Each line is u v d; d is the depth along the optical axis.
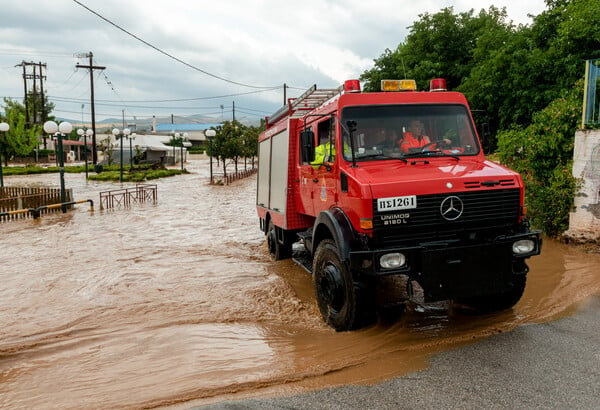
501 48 17.17
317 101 8.09
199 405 3.90
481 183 4.98
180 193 26.62
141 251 11.28
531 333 5.07
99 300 7.39
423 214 4.84
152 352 5.29
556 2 17.95
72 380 4.63
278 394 4.03
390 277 7.90
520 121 17.08
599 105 9.04
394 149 5.74
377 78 24.67
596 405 3.59
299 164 7.95
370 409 3.69
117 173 40.16
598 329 5.11
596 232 8.82
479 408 3.62
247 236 13.22
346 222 5.21
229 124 37.66
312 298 7.15
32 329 6.18
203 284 8.14
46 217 17.61
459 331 5.25
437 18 22.88
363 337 5.19
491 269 4.86
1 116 53.56
